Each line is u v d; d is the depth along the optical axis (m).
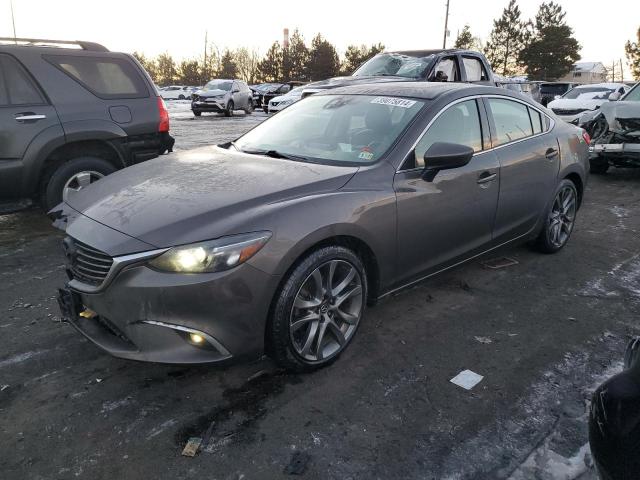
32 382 2.85
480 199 3.77
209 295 2.44
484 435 2.46
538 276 4.40
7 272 4.34
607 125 8.16
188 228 2.52
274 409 2.64
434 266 3.61
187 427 2.51
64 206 3.23
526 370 3.01
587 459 2.31
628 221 6.15
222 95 23.72
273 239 2.58
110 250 2.51
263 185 2.91
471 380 2.90
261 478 2.20
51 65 5.19
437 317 3.65
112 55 5.62
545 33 56.28
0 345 3.21
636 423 1.52
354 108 3.83
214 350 2.56
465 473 2.23
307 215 2.72
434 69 9.37
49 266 4.49
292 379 2.89
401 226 3.22
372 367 3.02
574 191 4.93
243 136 4.21
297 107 4.28
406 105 3.64
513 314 3.71
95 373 2.94
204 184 2.98
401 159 3.29
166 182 3.08
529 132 4.40
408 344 3.28
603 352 3.21
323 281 2.89
